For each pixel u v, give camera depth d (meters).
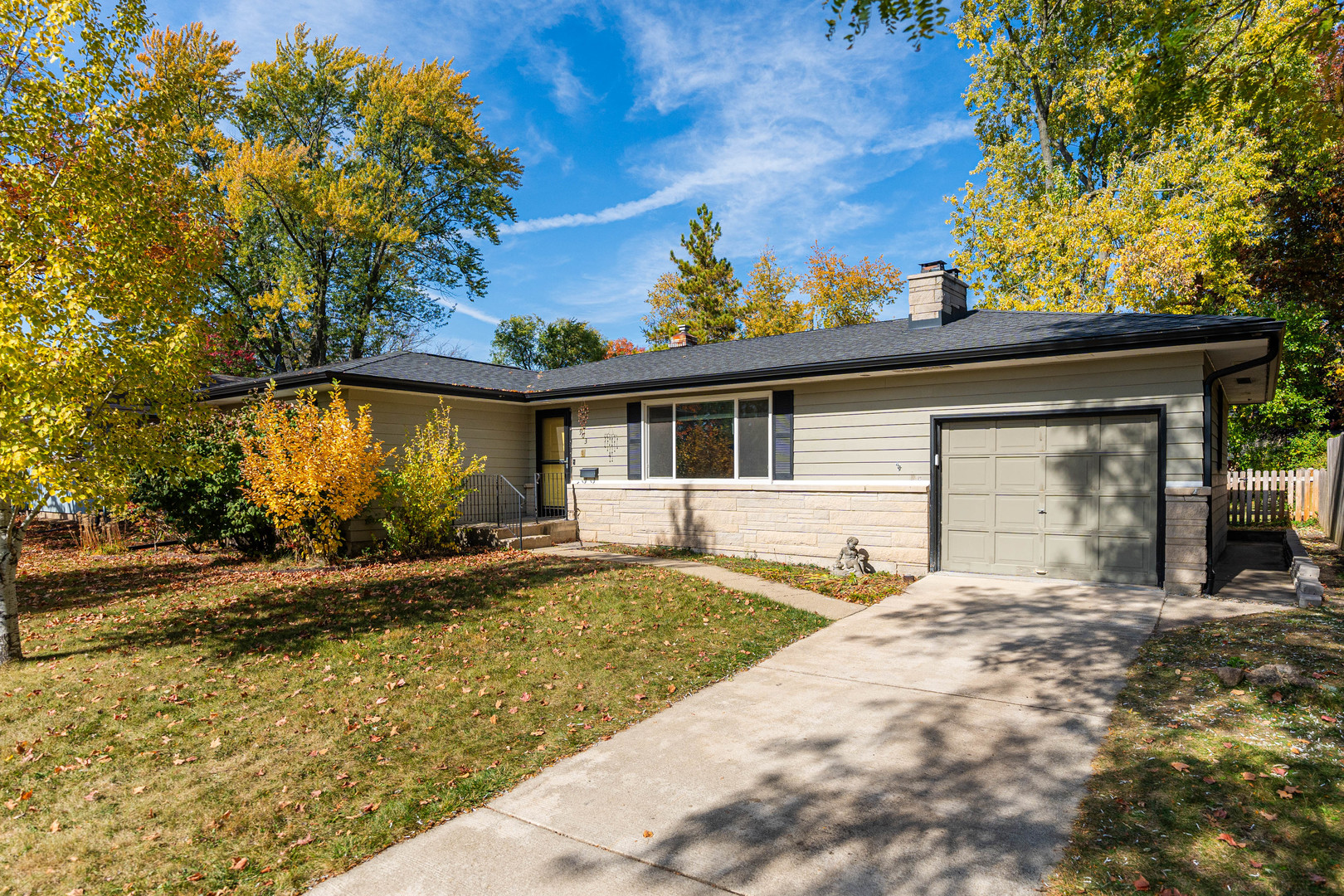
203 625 7.67
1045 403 9.57
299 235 28.08
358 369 13.44
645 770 4.31
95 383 5.90
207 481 11.83
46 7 6.04
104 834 3.66
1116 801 3.76
